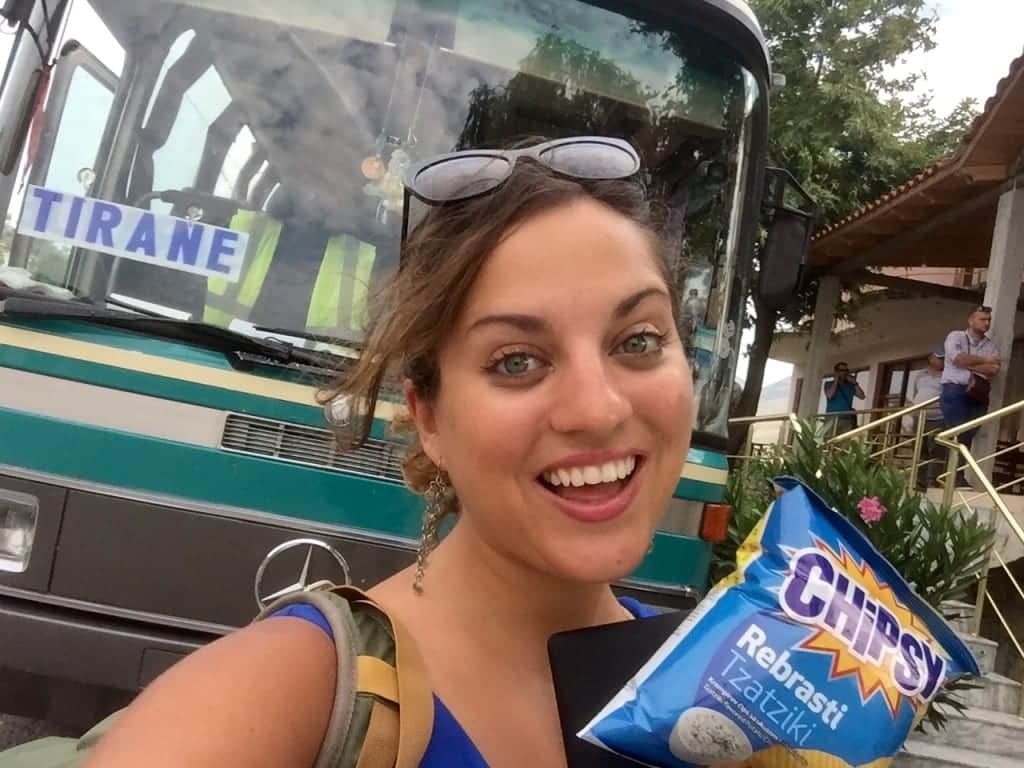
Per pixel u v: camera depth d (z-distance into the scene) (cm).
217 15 135
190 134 132
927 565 196
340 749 38
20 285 123
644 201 47
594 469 43
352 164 135
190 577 115
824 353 514
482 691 45
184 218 129
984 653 219
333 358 122
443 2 139
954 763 191
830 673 42
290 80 135
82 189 128
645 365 45
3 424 115
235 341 120
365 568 119
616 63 144
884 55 544
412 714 39
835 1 546
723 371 152
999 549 277
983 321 326
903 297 591
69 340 116
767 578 44
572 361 43
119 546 114
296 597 42
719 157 150
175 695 36
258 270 129
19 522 114
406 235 50
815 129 537
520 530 43
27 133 128
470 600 47
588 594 48
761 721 41
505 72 140
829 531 47
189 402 117
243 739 36
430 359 47
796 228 164
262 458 118
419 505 121
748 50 149
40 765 57
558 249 43
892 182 545
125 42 133
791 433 303
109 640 112
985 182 341
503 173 45
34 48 129
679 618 47
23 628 111
